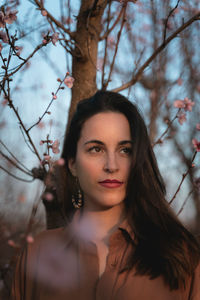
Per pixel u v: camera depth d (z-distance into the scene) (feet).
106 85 6.60
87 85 6.97
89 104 5.49
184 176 5.98
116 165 5.10
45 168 6.39
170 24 9.96
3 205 12.03
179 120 6.54
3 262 7.48
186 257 5.01
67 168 6.23
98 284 4.82
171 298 4.80
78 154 5.41
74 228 5.64
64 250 5.57
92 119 5.34
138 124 5.36
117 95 5.49
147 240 5.08
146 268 4.87
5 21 5.17
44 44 5.55
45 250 5.80
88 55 6.79
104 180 5.09
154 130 9.62
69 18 7.15
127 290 4.74
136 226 5.22
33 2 6.39
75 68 7.02
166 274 4.86
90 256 5.13
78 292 5.06
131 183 5.32
